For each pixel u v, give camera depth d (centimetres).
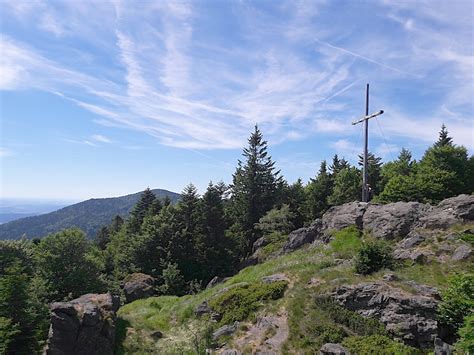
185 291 3750
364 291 1698
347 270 1978
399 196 3525
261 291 2003
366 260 1909
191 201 4888
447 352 1297
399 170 5550
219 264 4331
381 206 2667
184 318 2212
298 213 5212
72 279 3178
